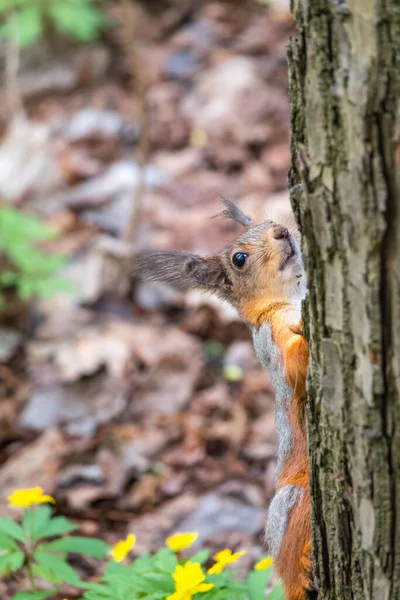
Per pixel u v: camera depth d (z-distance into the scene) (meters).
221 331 13.49
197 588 5.85
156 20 20.53
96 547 7.07
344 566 5.46
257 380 12.46
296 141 5.20
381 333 4.73
